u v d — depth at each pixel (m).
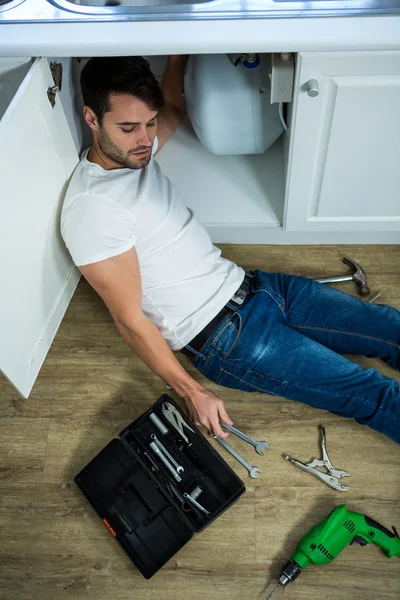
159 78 2.02
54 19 1.34
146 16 1.33
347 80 1.38
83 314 1.92
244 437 1.71
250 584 1.58
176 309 1.54
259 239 1.99
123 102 1.26
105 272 1.35
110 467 1.67
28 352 1.48
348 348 1.69
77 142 1.65
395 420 1.53
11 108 1.22
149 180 1.44
